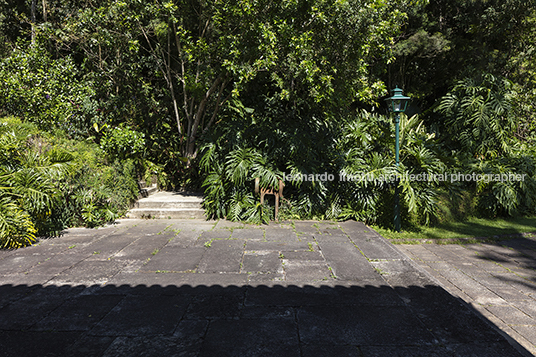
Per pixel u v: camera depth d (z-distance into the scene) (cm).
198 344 229
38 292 308
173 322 257
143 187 740
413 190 618
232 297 301
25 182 448
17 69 687
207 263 385
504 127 903
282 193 601
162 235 496
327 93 536
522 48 1111
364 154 660
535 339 298
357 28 511
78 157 560
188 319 262
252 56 573
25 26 962
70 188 536
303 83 549
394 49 997
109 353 219
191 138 795
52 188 466
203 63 690
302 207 605
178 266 374
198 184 794
